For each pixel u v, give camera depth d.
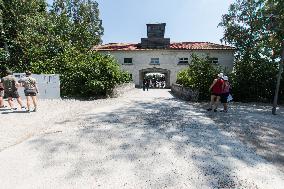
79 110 11.74
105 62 17.80
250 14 32.12
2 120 9.24
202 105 14.18
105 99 16.64
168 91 28.02
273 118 10.74
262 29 23.55
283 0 17.23
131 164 5.25
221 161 5.53
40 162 5.31
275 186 4.42
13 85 11.51
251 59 18.02
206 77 16.50
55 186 4.28
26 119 9.48
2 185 4.30
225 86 11.78
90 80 17.20
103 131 7.84
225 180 4.60
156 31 35.31
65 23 35.25
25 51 24.30
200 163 5.38
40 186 4.27
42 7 29.78
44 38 24.41
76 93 18.11
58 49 23.84
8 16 24.28
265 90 17.23
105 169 4.99
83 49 24.05
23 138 6.99
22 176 4.65
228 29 34.53
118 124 8.82
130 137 7.21
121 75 20.89
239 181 4.58
